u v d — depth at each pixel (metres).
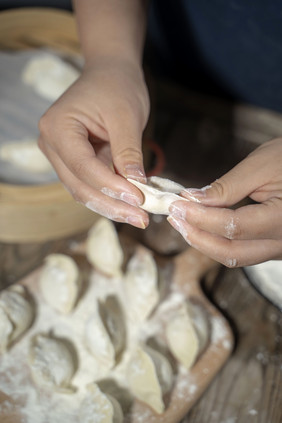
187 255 0.68
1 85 0.79
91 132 0.55
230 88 0.89
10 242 0.70
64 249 0.69
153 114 0.71
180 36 0.85
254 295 0.67
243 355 0.62
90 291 0.66
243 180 0.49
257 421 0.58
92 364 0.61
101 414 0.55
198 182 0.76
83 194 0.53
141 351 0.59
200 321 0.62
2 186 0.65
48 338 0.62
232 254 0.51
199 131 0.82
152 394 0.57
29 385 0.59
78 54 0.80
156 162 0.74
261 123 0.83
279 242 0.51
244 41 0.81
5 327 0.60
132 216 0.50
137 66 0.59
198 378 0.60
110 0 0.62
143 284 0.63
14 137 0.75
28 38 0.82
